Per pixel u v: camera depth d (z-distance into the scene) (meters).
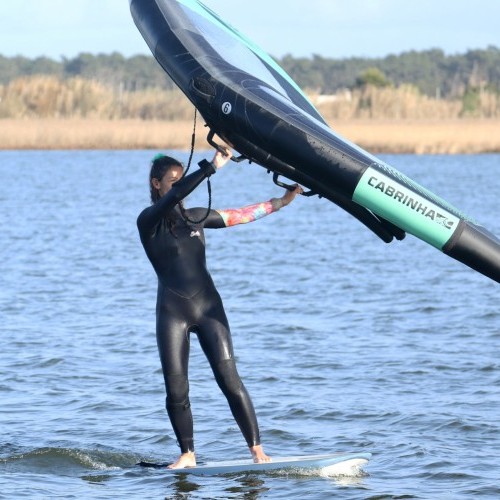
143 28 33.06
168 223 29.84
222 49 32.00
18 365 42.06
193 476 29.09
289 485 28.19
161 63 31.88
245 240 84.81
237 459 30.77
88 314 52.78
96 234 88.56
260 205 30.78
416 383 39.12
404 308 54.38
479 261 29.03
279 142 29.14
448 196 125.12
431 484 28.25
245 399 29.83
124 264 70.62
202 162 29.45
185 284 29.88
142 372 40.94
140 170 174.12
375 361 42.50
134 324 50.09
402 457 30.72
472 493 27.45
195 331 30.17
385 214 29.17
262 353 44.19
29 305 55.31
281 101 29.80
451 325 49.78
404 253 76.50
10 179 155.50
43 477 29.16
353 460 29.42
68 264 70.88
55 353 44.00
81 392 38.22
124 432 33.59
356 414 35.16
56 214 106.75
